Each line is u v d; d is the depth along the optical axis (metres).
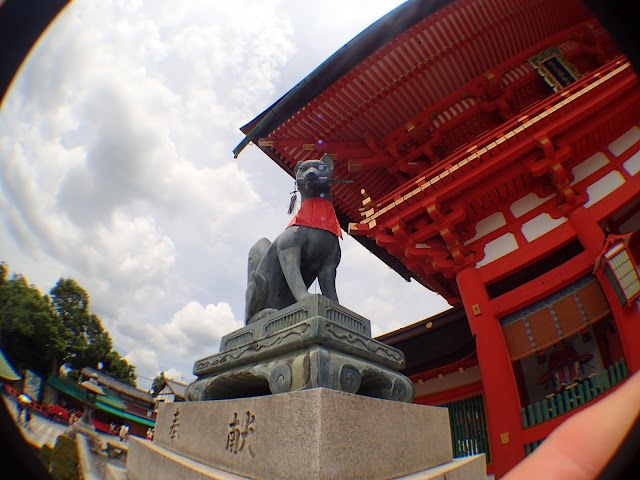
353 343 3.60
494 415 8.44
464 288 10.13
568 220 9.62
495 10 11.60
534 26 12.70
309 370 3.12
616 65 9.16
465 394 12.21
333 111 13.41
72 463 5.89
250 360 3.88
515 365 12.77
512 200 10.74
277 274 4.91
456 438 11.99
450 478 3.21
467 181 9.97
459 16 11.53
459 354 12.11
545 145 9.31
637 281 7.39
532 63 13.05
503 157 9.66
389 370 4.04
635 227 11.38
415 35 11.79
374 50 11.73
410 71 12.74
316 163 5.05
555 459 0.52
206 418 3.63
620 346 10.98
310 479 2.37
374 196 16.47
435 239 11.09
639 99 9.09
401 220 10.67
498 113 13.94
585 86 9.45
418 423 3.51
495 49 13.03
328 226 4.79
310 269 4.89
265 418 2.92
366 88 12.91
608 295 8.14
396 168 14.70
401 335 12.52
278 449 2.68
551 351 12.20
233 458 3.05
